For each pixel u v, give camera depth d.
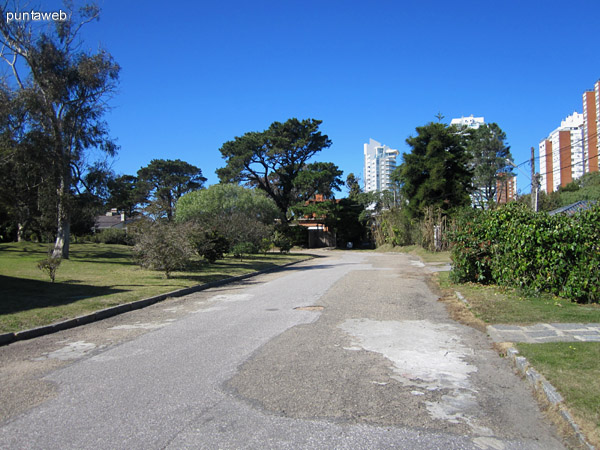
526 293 10.62
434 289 14.06
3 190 24.88
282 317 9.48
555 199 44.62
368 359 6.32
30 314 9.41
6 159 22.72
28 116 22.78
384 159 127.44
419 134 40.69
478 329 8.12
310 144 56.12
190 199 38.44
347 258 35.00
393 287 14.60
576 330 7.26
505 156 57.56
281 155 53.97
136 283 15.24
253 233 32.38
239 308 10.95
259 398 4.85
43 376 5.73
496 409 4.55
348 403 4.70
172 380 5.47
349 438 3.90
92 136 25.28
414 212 40.94
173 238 17.11
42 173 23.67
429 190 38.88
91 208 25.81
